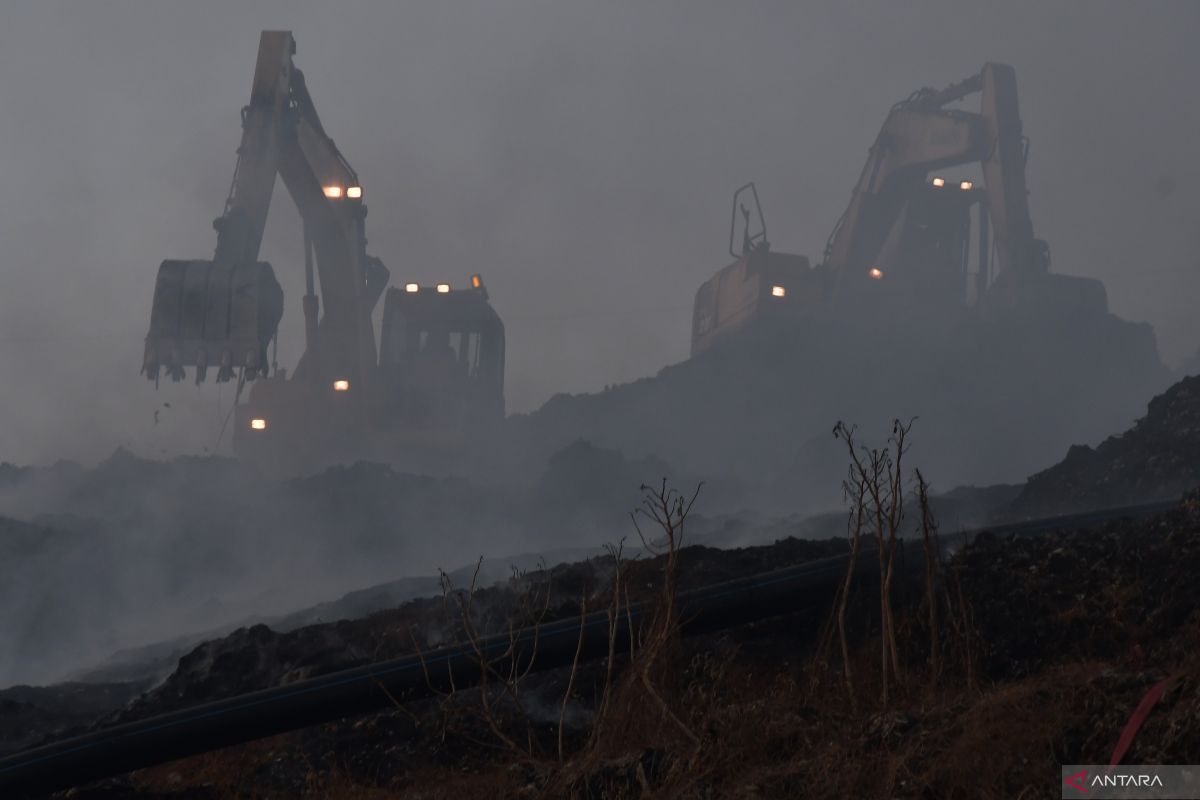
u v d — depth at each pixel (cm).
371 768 3838
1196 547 3944
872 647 3834
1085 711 2242
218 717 3803
